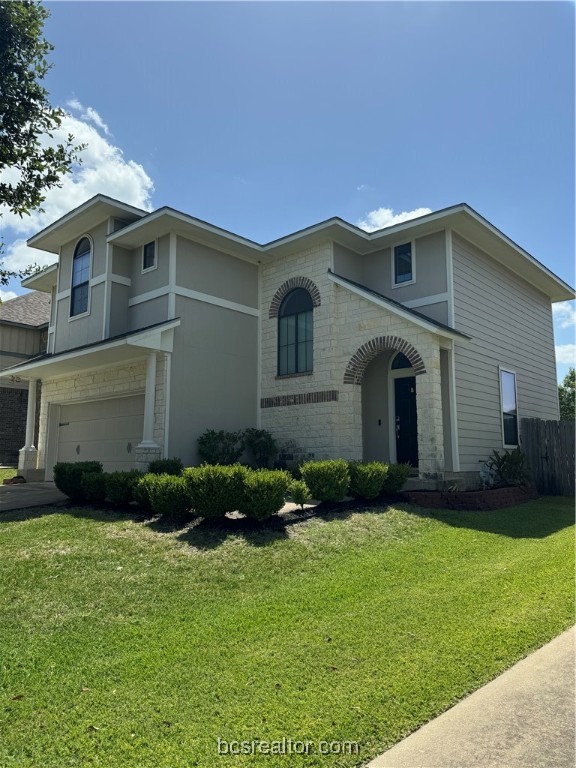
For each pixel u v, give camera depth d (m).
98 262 15.25
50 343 18.73
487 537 8.70
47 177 9.29
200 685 3.90
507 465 13.28
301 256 14.85
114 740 3.24
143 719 3.47
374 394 14.98
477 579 6.48
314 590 5.95
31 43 8.91
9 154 8.86
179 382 13.17
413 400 14.29
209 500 8.12
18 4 8.65
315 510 9.35
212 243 14.45
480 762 3.06
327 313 13.97
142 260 14.68
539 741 3.27
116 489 9.58
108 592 5.84
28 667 4.23
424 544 8.05
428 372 11.98
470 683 3.97
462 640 4.67
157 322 13.78
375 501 10.34
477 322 14.34
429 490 11.46
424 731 3.38
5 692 3.86
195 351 13.69
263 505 8.11
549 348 18.91
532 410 17.00
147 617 5.23
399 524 8.98
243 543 7.40
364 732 3.33
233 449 13.84
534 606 5.56
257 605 5.51
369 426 14.95
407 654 4.40
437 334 12.08
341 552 7.41
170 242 13.73
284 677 4.01
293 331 14.84
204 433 13.48
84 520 8.81
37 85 8.98
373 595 5.85
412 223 13.46
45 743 3.23
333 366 13.62
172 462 11.68
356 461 11.67
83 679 4.02
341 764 3.04
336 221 13.45
